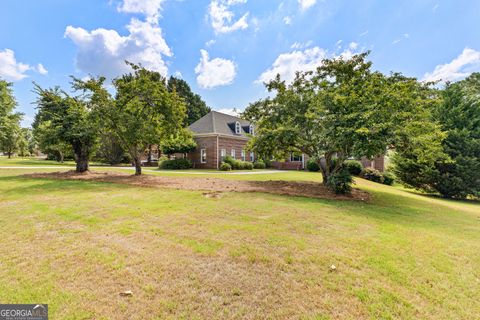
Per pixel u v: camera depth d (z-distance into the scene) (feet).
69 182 31.81
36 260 9.42
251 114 38.37
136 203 19.72
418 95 29.27
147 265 9.24
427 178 42.47
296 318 6.62
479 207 32.42
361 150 23.88
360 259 10.26
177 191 26.18
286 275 8.80
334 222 15.83
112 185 30.01
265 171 65.67
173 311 6.75
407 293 7.91
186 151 75.61
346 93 28.14
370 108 24.50
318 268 9.39
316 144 31.60
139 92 38.52
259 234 12.93
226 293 7.63
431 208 24.08
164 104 39.29
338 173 28.43
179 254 10.27
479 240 13.55
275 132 32.30
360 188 34.91
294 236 12.83
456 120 40.78
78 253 10.12
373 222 16.29
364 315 6.80
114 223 14.32
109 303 7.00
